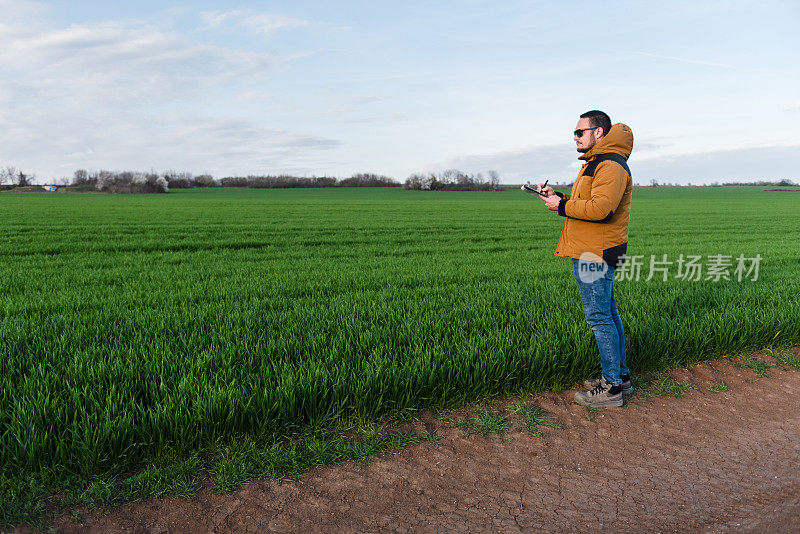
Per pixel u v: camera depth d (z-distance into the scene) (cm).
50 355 433
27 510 264
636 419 402
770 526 272
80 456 298
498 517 277
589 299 408
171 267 1089
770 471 330
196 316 589
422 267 1082
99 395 340
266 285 852
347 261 1216
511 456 342
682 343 520
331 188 11731
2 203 4538
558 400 432
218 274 997
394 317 575
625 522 275
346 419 370
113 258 1230
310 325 542
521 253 1389
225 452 324
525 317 566
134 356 421
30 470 290
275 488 296
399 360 433
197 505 279
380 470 319
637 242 1803
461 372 412
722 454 351
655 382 475
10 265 1101
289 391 353
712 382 481
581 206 378
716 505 293
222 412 333
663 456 347
